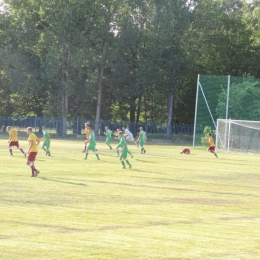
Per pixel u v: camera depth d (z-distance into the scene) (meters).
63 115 72.94
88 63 71.56
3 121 78.44
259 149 48.41
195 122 54.00
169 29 69.38
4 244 11.38
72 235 12.38
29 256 10.46
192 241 12.07
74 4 69.75
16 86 73.94
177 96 75.06
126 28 71.06
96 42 73.31
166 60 70.69
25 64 73.56
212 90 54.12
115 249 11.16
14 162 30.83
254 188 22.75
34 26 72.38
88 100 78.44
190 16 71.62
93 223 13.89
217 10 73.69
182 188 21.94
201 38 76.12
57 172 26.28
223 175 27.80
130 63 73.88
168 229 13.36
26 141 56.00
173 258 10.57
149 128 72.12
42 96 77.50
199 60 79.44
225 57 76.38
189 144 63.97
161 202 17.92
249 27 78.56
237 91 53.56
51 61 69.50
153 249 11.23
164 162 34.78
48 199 17.73
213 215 15.63
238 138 49.34
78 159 34.44
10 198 17.67
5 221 13.78
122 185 22.17
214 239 12.31
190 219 14.86
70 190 20.11
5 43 76.31
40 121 75.75
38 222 13.79
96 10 70.69
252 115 53.50
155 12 70.75
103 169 28.59
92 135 34.44
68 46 69.94
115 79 73.25
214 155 44.41
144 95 76.31
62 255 10.59
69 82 70.56
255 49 75.75
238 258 10.67
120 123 72.88
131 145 56.91
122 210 16.05
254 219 15.13
